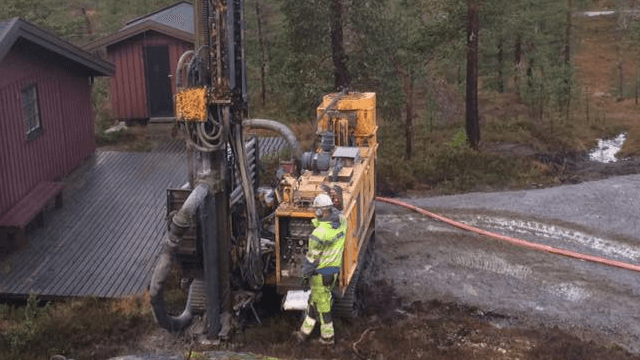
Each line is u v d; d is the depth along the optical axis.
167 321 8.84
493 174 18.88
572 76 27.47
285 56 20.25
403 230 14.19
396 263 12.55
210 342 9.25
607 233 14.02
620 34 47.62
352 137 11.62
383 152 20.50
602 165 21.28
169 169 17.84
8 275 11.78
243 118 9.16
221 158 8.80
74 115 17.95
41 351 8.94
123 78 22.28
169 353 8.90
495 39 29.73
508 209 15.43
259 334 9.42
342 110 11.64
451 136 22.75
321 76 19.80
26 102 15.19
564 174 19.92
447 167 19.17
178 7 25.25
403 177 18.20
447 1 20.38
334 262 8.70
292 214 8.80
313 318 9.14
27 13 28.20
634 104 32.94
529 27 29.98
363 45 19.30
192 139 8.68
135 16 32.19
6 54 13.36
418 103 28.03
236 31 8.70
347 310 9.92
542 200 15.96
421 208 15.52
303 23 18.94
